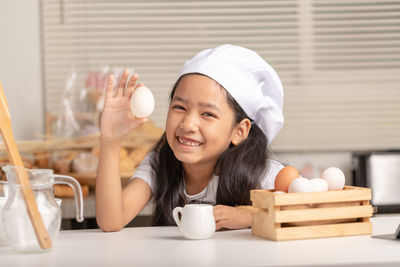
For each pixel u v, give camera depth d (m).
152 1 3.37
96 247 0.92
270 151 1.45
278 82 1.32
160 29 3.38
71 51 3.34
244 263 0.78
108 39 3.36
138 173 1.42
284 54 3.42
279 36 3.40
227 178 1.29
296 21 3.40
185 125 1.16
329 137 3.41
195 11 3.37
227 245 0.92
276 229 0.94
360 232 0.99
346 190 0.98
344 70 3.43
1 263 0.80
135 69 3.38
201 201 1.37
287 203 0.95
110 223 1.11
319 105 3.41
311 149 3.38
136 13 3.36
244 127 1.28
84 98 2.79
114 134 1.17
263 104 1.29
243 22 3.39
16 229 0.85
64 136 2.77
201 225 0.97
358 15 3.38
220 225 1.15
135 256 0.84
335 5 3.40
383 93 3.44
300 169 3.38
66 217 2.07
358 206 0.99
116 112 1.17
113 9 3.36
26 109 3.26
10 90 3.24
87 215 2.10
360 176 2.86
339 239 0.95
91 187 2.42
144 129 2.72
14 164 0.90
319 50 3.40
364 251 0.85
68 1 3.33
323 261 0.78
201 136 1.18
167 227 1.15
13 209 0.86
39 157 2.46
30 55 3.27
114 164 1.16
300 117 3.40
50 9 3.31
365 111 3.42
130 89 1.17
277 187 1.04
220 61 1.22
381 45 3.43
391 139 3.43
